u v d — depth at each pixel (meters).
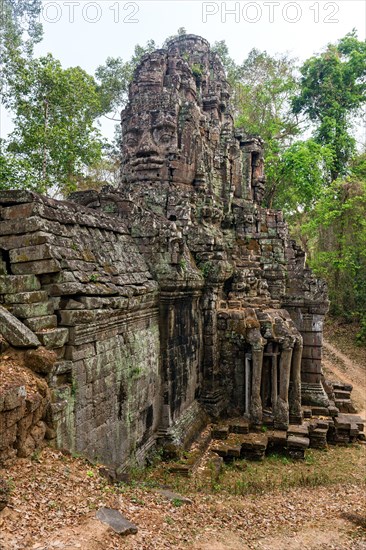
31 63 24.36
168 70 20.31
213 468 12.22
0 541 5.16
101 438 9.34
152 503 7.53
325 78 37.62
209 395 15.68
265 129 35.97
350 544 7.08
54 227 8.84
